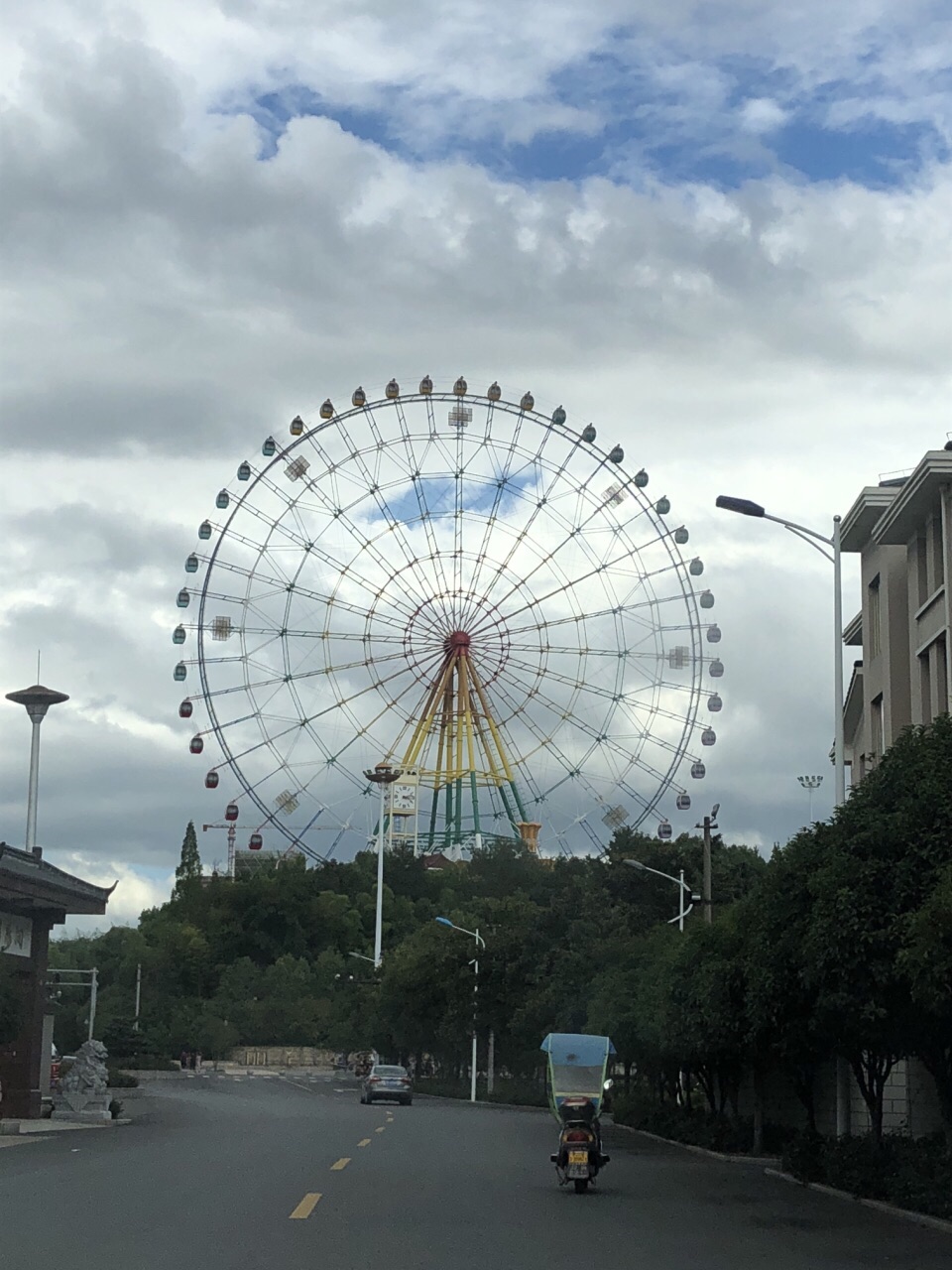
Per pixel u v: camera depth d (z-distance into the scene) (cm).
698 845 9806
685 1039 4478
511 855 18100
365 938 17462
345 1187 2564
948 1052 2933
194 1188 2470
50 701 5425
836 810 3105
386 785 9269
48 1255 1652
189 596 8625
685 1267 1736
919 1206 2581
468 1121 5716
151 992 15912
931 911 2375
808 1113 3644
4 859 4953
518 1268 1652
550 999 8638
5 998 4531
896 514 4288
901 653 4591
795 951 3009
